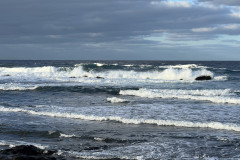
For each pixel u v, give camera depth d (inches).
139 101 881.5
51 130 537.3
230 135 499.2
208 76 1577.3
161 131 532.4
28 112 708.7
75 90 1140.5
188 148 432.8
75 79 1556.3
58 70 2015.3
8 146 448.1
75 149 430.6
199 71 1669.5
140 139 480.7
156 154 407.8
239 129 532.7
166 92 1042.7
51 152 408.2
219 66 3533.5
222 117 642.8
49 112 698.8
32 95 1029.2
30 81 1486.2
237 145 443.5
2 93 1073.5
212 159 386.0
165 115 665.6
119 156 398.0
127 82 1417.3
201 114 676.7
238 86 1263.5
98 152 416.8
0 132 526.3
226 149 426.3
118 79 1560.0
